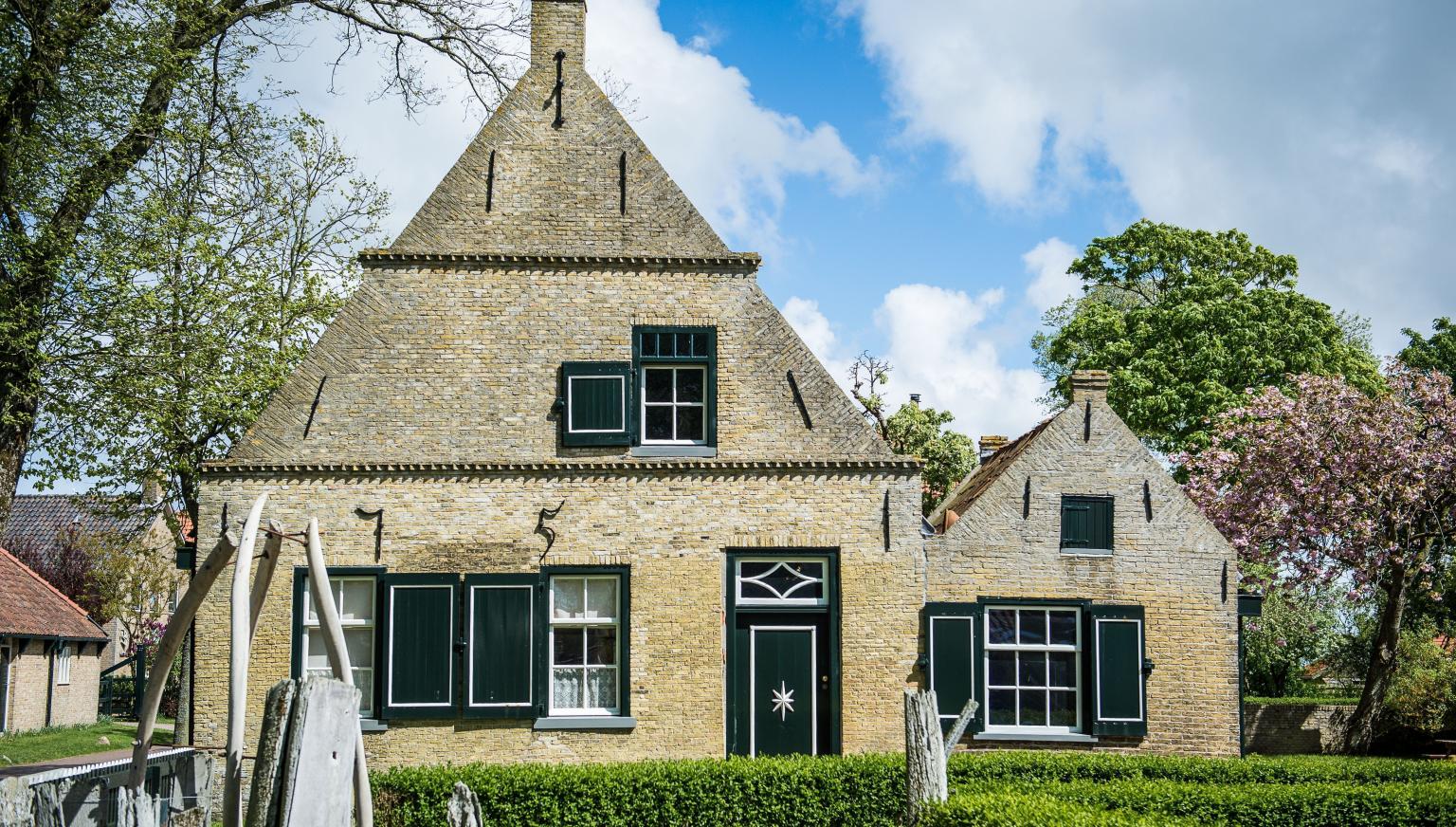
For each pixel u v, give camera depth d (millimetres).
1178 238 31625
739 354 15547
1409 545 20172
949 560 15297
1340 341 29984
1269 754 19812
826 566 15172
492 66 19375
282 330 21406
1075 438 15773
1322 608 26547
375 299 15422
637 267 15680
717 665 14844
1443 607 25094
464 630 14719
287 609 14625
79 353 16562
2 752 21500
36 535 37750
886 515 15219
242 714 7684
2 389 16031
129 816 8031
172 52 16984
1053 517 15531
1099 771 13648
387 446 15047
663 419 15492
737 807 12430
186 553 14562
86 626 30938
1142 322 30234
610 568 14969
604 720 14641
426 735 14523
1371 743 20047
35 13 15805
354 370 15211
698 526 15055
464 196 15789
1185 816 12203
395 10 19219
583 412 15266
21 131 16109
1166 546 15562
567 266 15617
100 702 32656
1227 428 23500
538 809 12211
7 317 15766
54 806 8508
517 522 14938
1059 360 32625
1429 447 20203
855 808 12508
